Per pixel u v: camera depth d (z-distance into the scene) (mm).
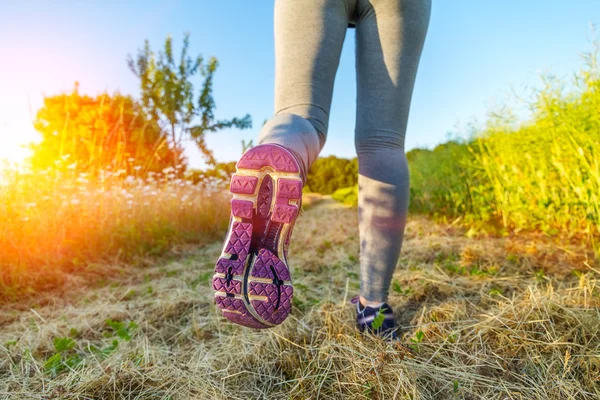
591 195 2592
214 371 1162
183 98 10469
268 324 789
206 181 6289
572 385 993
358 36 1223
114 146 6402
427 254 2619
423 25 1180
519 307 1360
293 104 1025
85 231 3150
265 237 785
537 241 2842
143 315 1765
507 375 1065
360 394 997
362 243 1286
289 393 1043
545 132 3107
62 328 1664
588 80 2576
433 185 5426
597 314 1265
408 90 1190
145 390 1072
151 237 3754
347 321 1407
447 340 1229
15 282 2307
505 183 3838
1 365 1291
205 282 2383
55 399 1033
